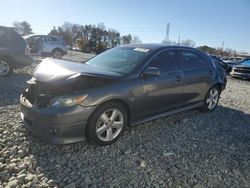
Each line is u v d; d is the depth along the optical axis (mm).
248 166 3807
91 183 3102
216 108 6762
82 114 3570
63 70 3852
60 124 3459
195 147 4254
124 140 4246
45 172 3252
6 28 8727
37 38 17703
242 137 4887
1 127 4402
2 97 6156
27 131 4090
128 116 4273
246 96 9383
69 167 3387
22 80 8359
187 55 5422
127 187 3086
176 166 3625
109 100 3838
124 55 4793
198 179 3367
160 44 5250
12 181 3020
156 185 3166
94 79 3736
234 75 16516
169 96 4859
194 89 5473
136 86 4164
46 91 3688
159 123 5129
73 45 70750
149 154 3881
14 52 8789
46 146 3855
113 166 3488
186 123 5285
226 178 3447
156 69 4227
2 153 3605
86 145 3961
